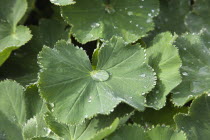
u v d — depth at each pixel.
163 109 0.48
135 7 0.51
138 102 0.45
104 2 0.51
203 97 0.46
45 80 0.44
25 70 0.51
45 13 0.56
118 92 0.45
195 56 0.49
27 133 0.46
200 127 0.45
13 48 0.50
